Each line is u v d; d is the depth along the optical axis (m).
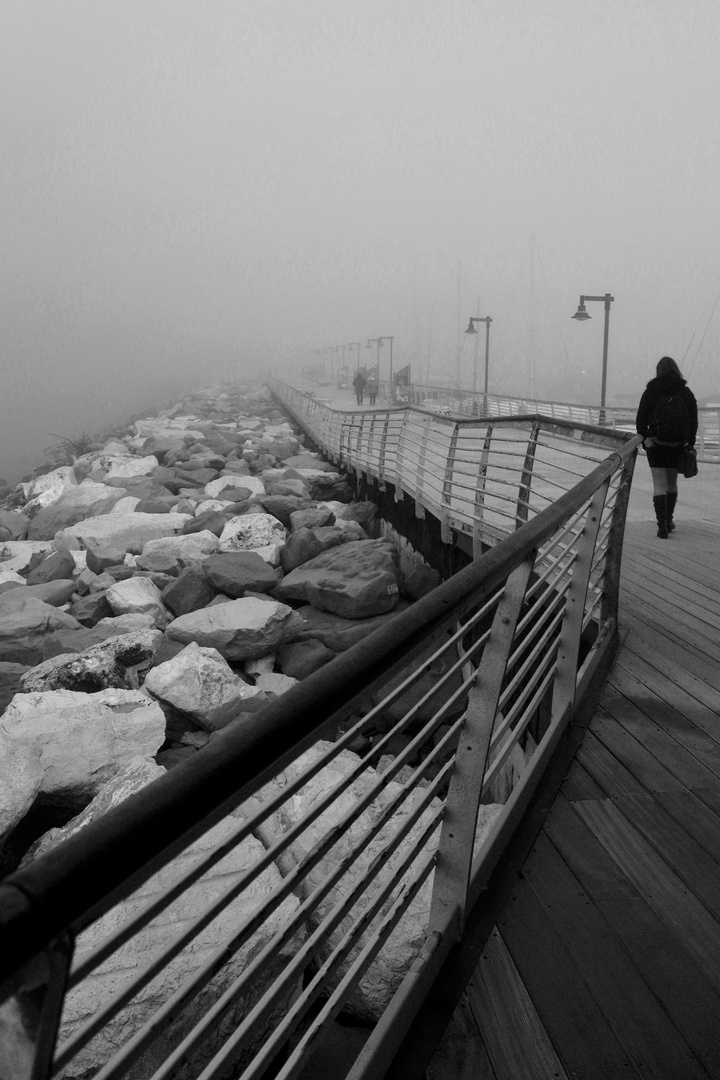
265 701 8.29
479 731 2.38
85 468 27.27
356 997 2.92
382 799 4.16
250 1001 3.00
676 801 3.46
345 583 11.73
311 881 3.51
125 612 11.88
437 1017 2.22
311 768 1.53
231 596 12.36
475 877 2.79
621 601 6.48
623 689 4.66
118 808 0.95
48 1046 0.82
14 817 5.38
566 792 3.54
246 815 4.14
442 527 10.62
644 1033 2.20
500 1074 2.06
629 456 4.65
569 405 24.52
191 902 3.27
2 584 13.84
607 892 2.82
